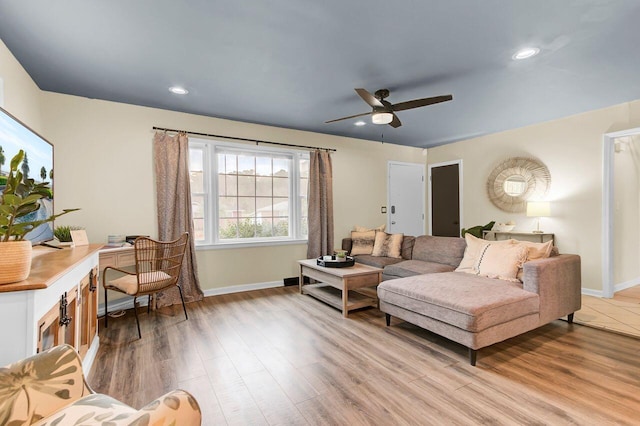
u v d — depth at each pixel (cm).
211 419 170
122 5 188
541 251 292
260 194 465
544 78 300
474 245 341
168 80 300
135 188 369
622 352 244
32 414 98
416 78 299
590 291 408
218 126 425
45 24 206
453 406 179
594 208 405
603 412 172
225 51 247
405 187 618
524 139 476
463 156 570
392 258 451
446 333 240
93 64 264
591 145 405
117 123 360
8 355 116
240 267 442
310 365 228
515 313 240
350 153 548
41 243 236
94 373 217
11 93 244
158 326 307
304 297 410
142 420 78
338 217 535
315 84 312
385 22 210
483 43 237
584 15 202
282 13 199
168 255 360
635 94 344
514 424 163
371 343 266
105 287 298
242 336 281
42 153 240
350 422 167
